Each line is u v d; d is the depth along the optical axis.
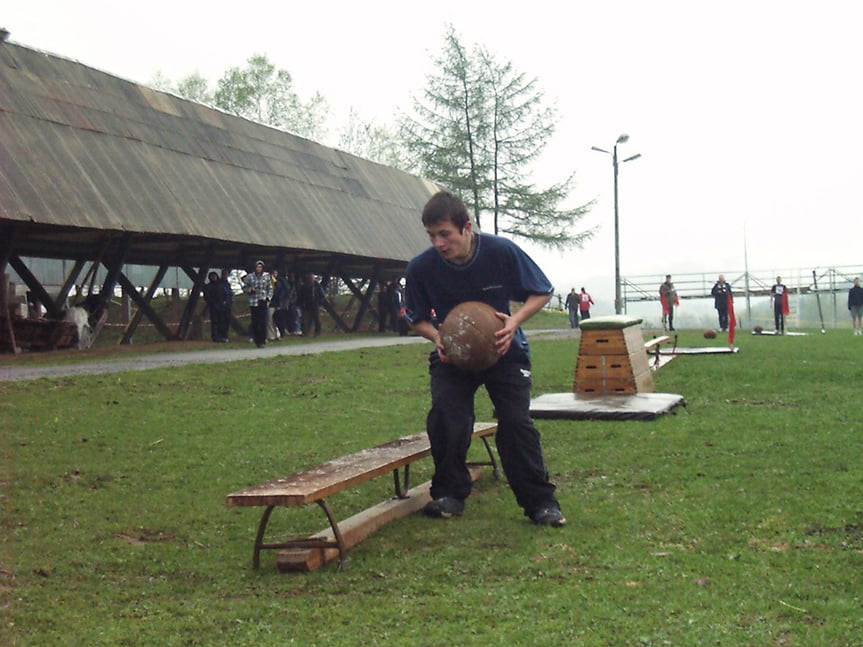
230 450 9.45
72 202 21.75
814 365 16.47
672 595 4.74
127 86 28.72
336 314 38.62
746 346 22.80
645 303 53.91
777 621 4.37
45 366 18.14
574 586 4.94
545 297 6.10
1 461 8.72
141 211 23.89
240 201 28.95
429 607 4.70
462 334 5.88
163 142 27.80
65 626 4.65
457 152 62.28
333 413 12.04
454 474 6.48
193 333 33.53
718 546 5.60
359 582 5.18
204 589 5.18
